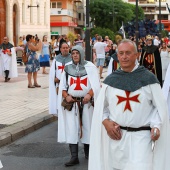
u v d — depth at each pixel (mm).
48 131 11219
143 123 5234
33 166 8227
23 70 27406
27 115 12320
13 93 16766
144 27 38594
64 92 8219
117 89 5254
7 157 8836
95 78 8172
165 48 15234
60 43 10578
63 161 8562
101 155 5438
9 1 46562
